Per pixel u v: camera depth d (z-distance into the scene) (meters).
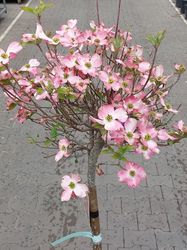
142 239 1.41
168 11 4.82
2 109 2.37
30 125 2.20
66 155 0.81
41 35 0.75
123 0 5.32
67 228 1.47
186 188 1.68
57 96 0.73
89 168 0.88
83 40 0.78
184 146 1.97
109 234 1.44
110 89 0.76
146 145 0.72
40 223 1.50
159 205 1.58
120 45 0.76
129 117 0.73
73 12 4.71
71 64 0.73
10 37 3.88
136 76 0.79
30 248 1.39
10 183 1.72
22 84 0.79
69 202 1.60
